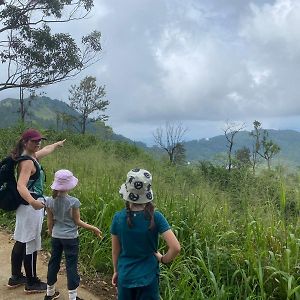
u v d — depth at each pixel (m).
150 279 3.57
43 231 7.51
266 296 4.58
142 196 3.54
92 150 11.12
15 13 29.75
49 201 5.02
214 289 4.70
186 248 5.66
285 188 5.59
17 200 5.20
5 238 7.70
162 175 7.90
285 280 4.44
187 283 4.91
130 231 3.58
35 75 31.39
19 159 5.02
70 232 4.98
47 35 30.47
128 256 3.65
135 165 9.11
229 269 5.06
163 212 6.43
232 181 6.43
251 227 5.25
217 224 6.12
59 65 31.41
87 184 8.52
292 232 5.22
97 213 7.01
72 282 4.95
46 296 5.11
